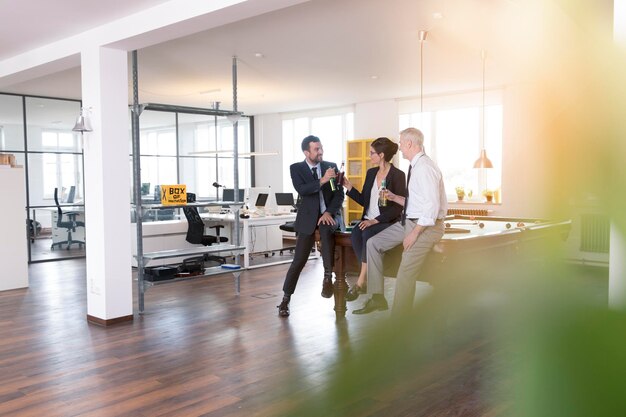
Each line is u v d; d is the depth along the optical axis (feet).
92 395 10.15
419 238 11.80
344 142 35.27
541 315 1.57
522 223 15.48
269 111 37.52
